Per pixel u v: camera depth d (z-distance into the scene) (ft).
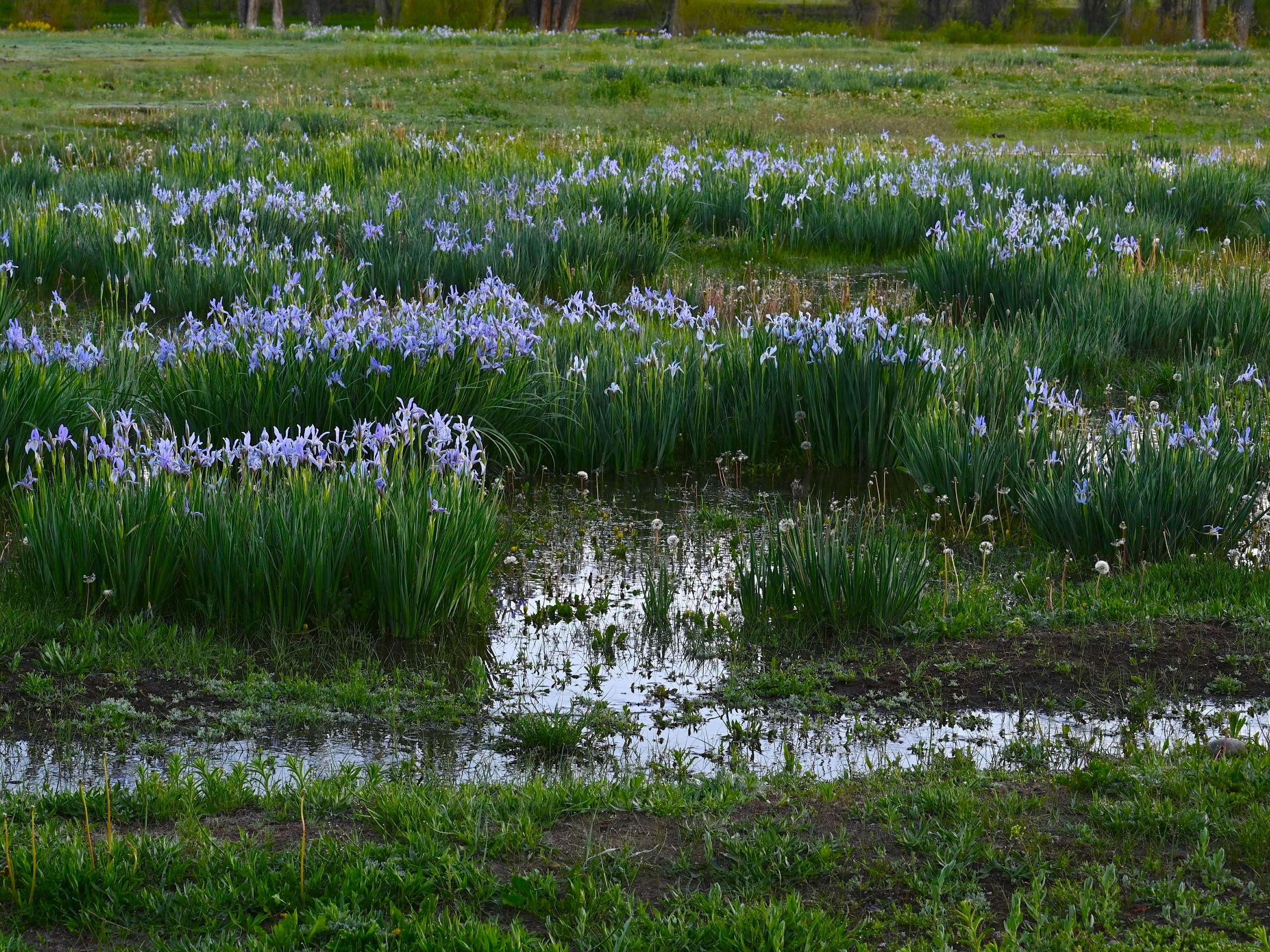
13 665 19.36
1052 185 58.59
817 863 14.70
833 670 20.62
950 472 27.78
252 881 13.76
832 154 67.15
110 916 13.26
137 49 135.13
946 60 138.10
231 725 18.33
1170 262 49.14
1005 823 15.51
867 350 32.27
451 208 48.98
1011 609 22.67
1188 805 15.85
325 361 29.19
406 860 14.35
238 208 48.42
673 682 20.52
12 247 42.93
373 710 19.13
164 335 38.40
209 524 21.76
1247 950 12.95
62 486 22.56
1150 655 20.74
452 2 227.61
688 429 32.22
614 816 15.84
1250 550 25.17
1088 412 34.06
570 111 94.48
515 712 19.38
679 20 217.77
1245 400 32.48
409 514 21.80
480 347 30.91
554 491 29.99
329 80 105.60
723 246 53.93
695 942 13.03
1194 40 196.34
